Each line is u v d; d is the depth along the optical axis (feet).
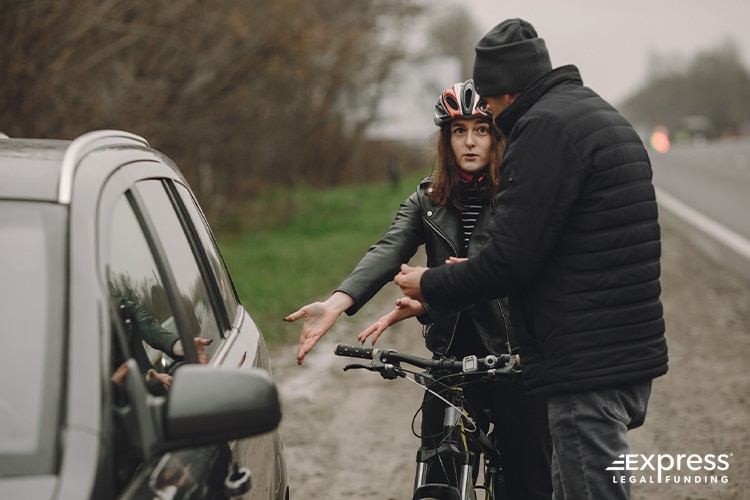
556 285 12.08
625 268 11.98
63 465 7.77
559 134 11.89
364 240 79.77
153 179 12.49
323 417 28.84
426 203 14.93
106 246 9.67
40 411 8.13
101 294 9.06
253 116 84.48
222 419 8.80
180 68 67.56
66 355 8.46
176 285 11.68
